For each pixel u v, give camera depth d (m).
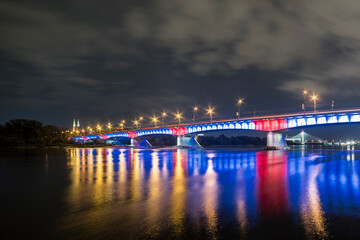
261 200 21.92
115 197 23.36
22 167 53.41
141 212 18.61
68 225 16.20
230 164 54.56
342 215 17.81
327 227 15.65
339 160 64.44
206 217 17.44
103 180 33.56
